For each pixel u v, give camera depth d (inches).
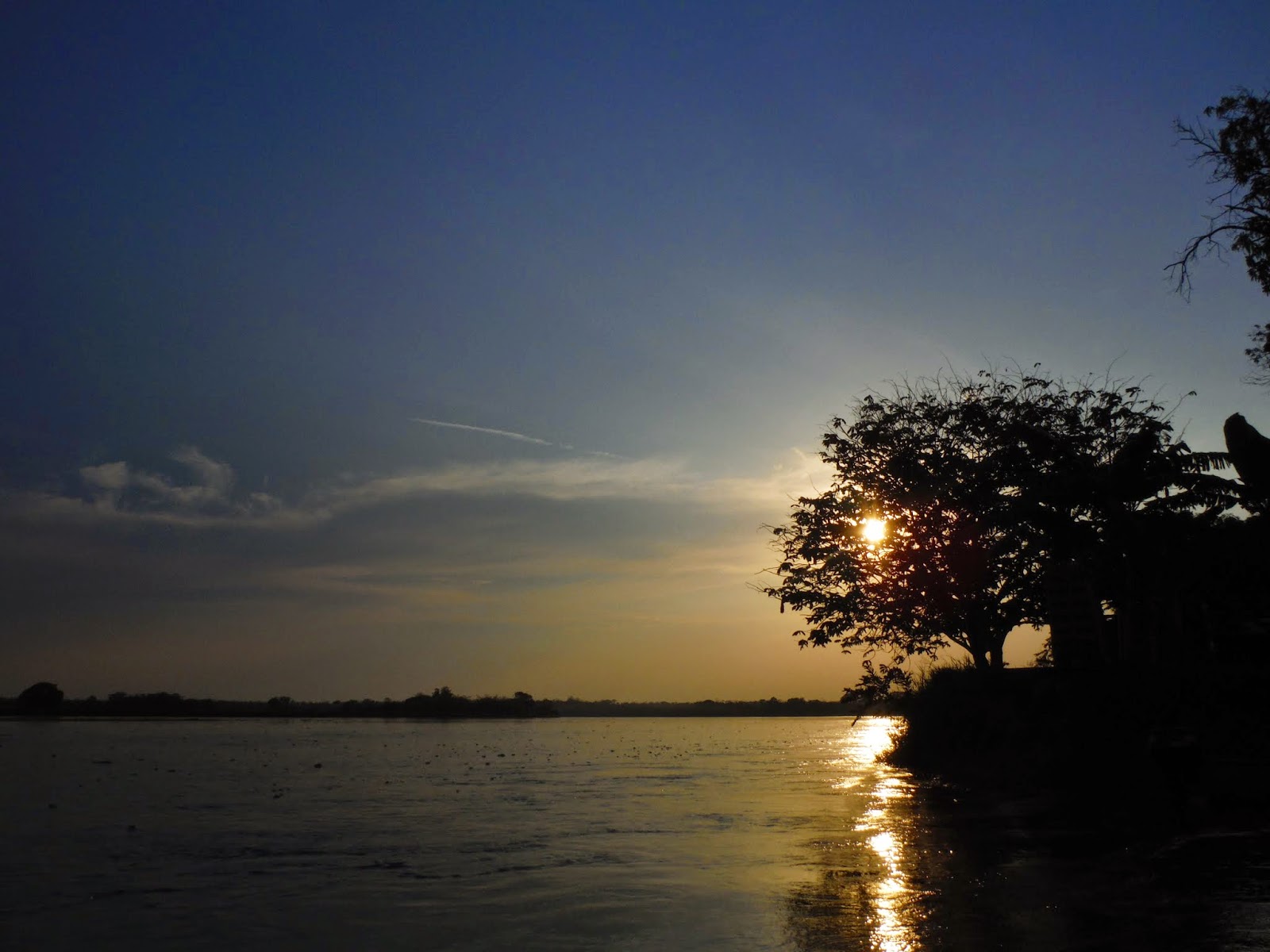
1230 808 474.6
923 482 1098.1
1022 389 1091.9
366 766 1125.7
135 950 300.5
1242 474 778.8
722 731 2805.1
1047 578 916.6
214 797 761.0
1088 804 567.2
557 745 1705.2
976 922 312.3
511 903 362.9
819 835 523.5
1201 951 264.5
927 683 1129.4
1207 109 928.3
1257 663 673.6
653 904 356.2
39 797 754.8
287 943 307.6
